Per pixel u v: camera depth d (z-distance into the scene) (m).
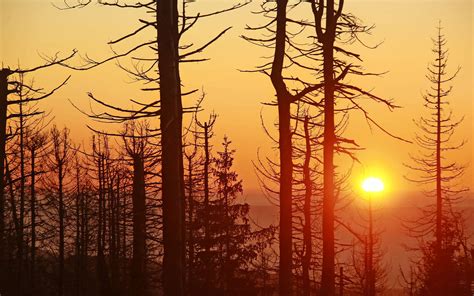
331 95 25.39
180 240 16.23
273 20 25.39
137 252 29.83
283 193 25.52
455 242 54.25
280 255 25.55
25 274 55.12
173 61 15.91
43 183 55.16
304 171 32.75
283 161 25.67
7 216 43.81
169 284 16.09
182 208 18.34
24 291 49.47
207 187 46.72
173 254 16.12
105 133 15.12
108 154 52.41
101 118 15.13
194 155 40.97
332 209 26.61
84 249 59.50
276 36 25.33
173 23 16.33
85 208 56.44
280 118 25.73
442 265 52.66
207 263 44.28
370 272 53.34
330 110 25.59
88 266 61.62
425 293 53.75
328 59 25.47
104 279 35.88
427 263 55.31
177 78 16.58
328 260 26.66
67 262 66.31
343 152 26.09
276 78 25.44
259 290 44.25
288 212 25.52
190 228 43.16
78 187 60.44
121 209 40.44
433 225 63.78
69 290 61.50
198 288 43.03
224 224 44.81
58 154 55.81
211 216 44.88
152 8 16.22
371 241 56.53
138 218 24.42
